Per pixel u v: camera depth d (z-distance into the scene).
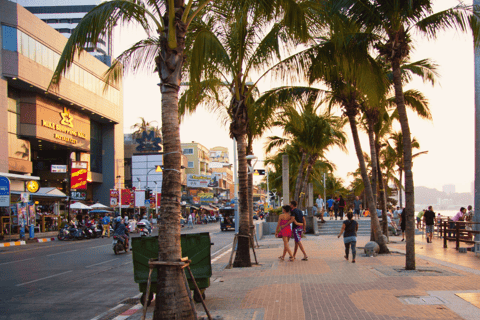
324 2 9.66
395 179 44.09
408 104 18.58
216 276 11.23
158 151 74.00
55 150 52.25
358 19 10.85
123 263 16.02
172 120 6.16
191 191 86.25
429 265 12.00
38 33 40.16
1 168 35.72
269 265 13.06
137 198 53.75
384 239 15.93
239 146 13.01
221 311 7.02
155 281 7.92
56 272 13.51
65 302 8.78
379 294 7.92
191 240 7.98
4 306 8.41
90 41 6.93
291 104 15.94
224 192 118.50
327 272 11.07
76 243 28.52
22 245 27.14
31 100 41.44
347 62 11.77
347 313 6.58
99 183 59.50
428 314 6.35
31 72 38.81
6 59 36.25
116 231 19.88
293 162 40.75
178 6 6.30
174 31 6.25
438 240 23.17
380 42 11.98
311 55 12.27
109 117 57.03
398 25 10.93
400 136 33.28
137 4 6.96
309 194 35.34
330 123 26.78
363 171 16.34
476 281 9.21
